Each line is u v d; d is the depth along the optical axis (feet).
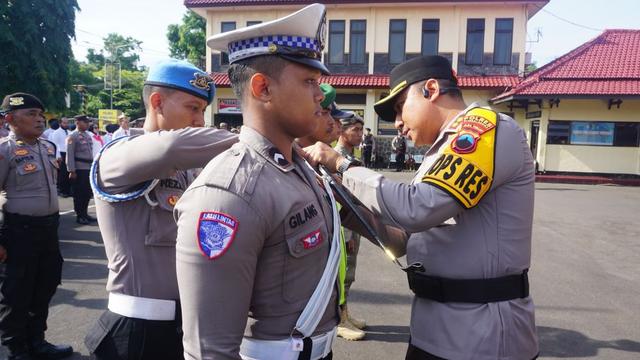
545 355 11.59
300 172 4.49
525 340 5.74
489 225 5.60
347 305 13.55
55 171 12.08
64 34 62.44
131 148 5.45
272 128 4.35
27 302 10.68
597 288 16.63
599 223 28.45
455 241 5.67
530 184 5.77
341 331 12.31
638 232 26.03
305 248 4.15
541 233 25.54
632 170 53.42
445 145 5.67
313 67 4.25
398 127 6.75
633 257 20.92
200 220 3.81
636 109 52.80
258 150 4.19
